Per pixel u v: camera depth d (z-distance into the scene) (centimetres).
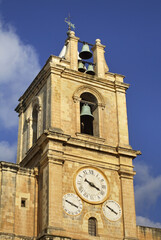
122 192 4556
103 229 4322
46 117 4672
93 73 5222
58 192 4241
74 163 4484
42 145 4506
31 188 4431
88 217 4312
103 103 4966
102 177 4553
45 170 4350
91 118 4969
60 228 4088
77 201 4322
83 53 5306
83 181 4441
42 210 4238
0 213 4141
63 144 4488
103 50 5331
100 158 4622
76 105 4797
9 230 4112
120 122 4938
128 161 4731
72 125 4684
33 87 5156
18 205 4300
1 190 4231
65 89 4822
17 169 4400
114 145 4806
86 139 4672
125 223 4425
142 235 4603
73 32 5228
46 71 4891
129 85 5172
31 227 4262
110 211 4434
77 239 4125
